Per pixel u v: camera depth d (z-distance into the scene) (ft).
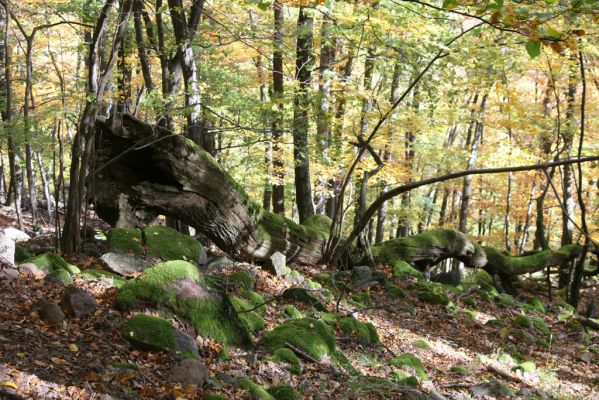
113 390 14.97
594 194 75.41
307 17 43.75
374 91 47.32
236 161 70.95
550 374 29.78
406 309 37.24
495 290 49.67
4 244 23.90
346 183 41.55
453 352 30.50
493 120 61.82
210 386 16.74
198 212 34.53
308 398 18.35
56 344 16.80
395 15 35.86
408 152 69.56
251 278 30.68
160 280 20.93
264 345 22.20
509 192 70.85
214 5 48.52
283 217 40.37
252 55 52.85
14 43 51.19
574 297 51.01
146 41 48.26
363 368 23.70
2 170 80.33
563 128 53.72
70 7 38.45
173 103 37.47
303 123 39.50
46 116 38.19
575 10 14.29
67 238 29.40
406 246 47.50
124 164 32.14
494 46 38.60
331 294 33.78
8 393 13.05
